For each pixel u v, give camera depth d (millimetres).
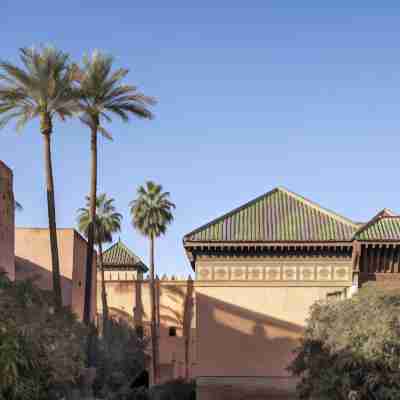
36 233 51469
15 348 18609
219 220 44125
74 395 27984
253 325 42094
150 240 69625
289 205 45625
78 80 40625
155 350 65000
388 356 26438
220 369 41625
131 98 40656
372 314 28188
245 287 42500
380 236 40375
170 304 69250
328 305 33000
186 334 68562
